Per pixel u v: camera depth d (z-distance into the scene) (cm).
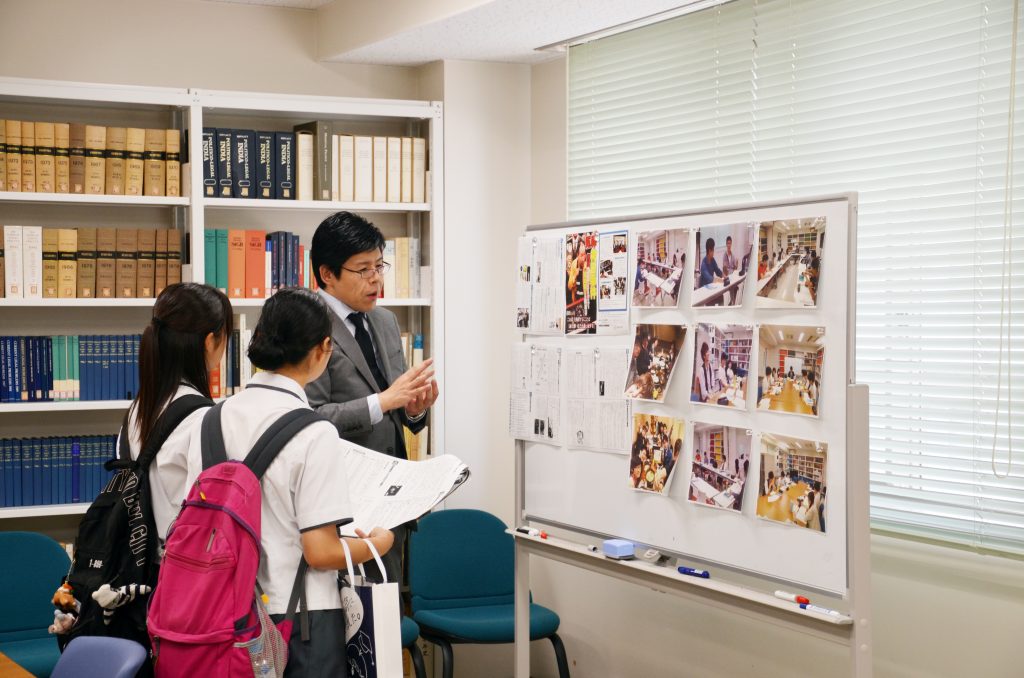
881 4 290
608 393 307
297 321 208
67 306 390
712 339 273
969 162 271
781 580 256
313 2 418
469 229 426
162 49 408
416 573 386
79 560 216
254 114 415
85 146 376
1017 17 257
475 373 429
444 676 362
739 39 333
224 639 189
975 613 270
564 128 416
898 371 290
